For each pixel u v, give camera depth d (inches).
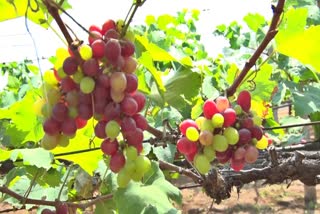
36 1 28.8
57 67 30.5
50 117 29.9
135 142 30.2
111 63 28.1
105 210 47.1
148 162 30.8
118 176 30.8
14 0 32.1
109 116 28.6
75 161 46.4
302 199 190.5
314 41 35.4
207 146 33.5
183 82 46.8
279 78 79.0
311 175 52.1
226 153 33.9
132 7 29.2
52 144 30.2
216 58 116.9
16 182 58.4
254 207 185.0
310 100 69.1
